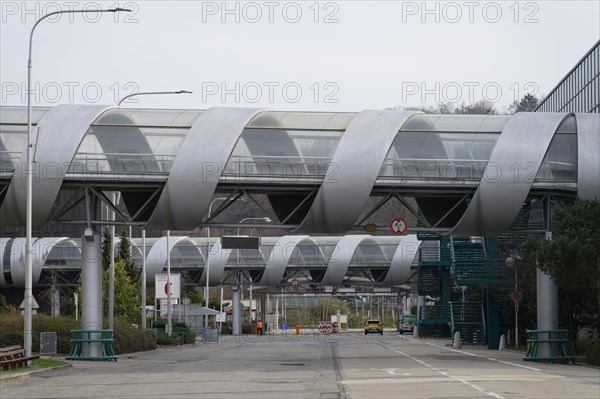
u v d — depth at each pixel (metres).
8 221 44.41
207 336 78.06
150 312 98.31
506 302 61.59
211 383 28.78
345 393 23.69
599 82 70.25
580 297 48.81
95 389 26.66
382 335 112.75
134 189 45.75
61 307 109.75
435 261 81.81
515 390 24.12
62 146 43.34
